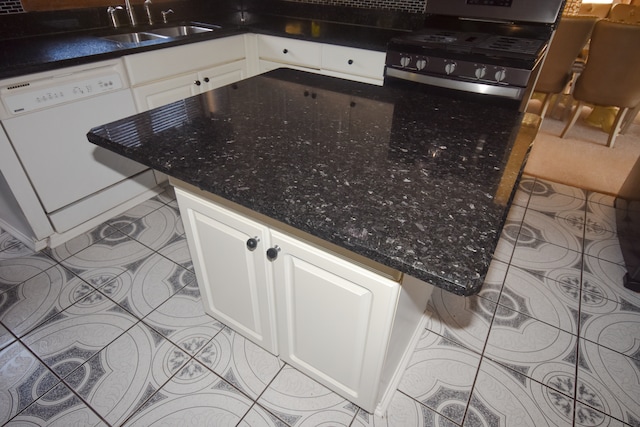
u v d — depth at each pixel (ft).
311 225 2.25
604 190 8.31
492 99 6.27
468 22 7.56
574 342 4.90
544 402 4.21
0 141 5.01
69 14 6.84
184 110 3.84
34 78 5.08
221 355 4.64
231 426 3.94
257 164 2.86
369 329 2.98
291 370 4.49
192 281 5.69
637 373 4.53
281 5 9.70
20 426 3.89
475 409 4.13
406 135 3.45
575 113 10.33
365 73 7.47
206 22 8.57
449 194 2.57
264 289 3.55
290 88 4.59
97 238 6.47
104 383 4.30
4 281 5.57
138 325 4.99
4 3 6.04
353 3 8.73
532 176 8.84
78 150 5.92
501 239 6.75
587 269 6.11
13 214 5.99
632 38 8.25
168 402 4.13
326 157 3.00
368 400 3.65
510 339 4.93
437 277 1.90
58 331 4.87
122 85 6.12
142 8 7.91
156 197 7.60
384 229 2.21
